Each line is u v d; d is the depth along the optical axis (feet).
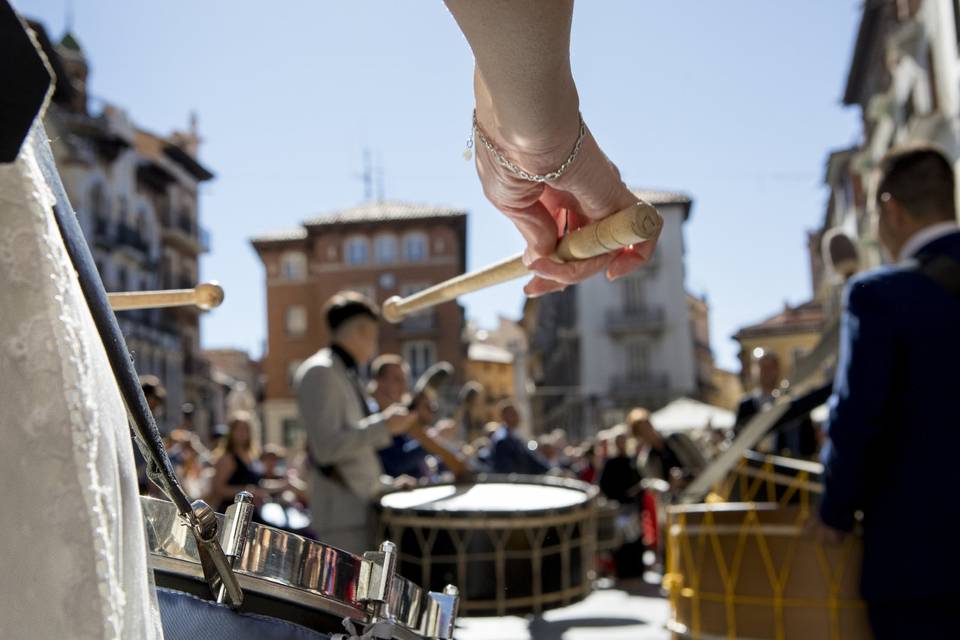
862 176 104.88
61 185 2.22
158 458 2.56
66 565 1.94
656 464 27.58
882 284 7.64
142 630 2.25
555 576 11.29
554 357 193.67
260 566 3.43
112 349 2.27
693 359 145.79
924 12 70.23
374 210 150.61
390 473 17.06
